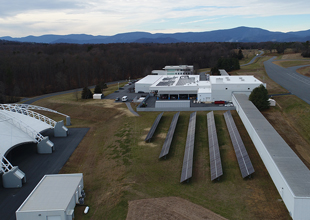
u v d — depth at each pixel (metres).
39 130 50.66
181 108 64.56
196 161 39.19
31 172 39.19
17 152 46.56
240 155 38.31
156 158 41.41
